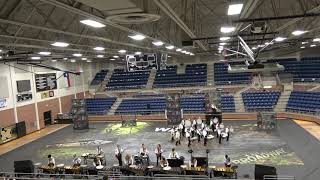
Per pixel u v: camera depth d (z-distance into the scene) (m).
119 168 19.55
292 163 20.67
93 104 45.22
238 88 42.31
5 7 10.56
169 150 25.36
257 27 13.55
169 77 47.91
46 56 31.17
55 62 40.97
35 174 17.84
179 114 34.97
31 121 35.94
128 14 7.09
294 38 26.47
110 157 24.42
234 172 17.61
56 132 35.47
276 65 17.06
